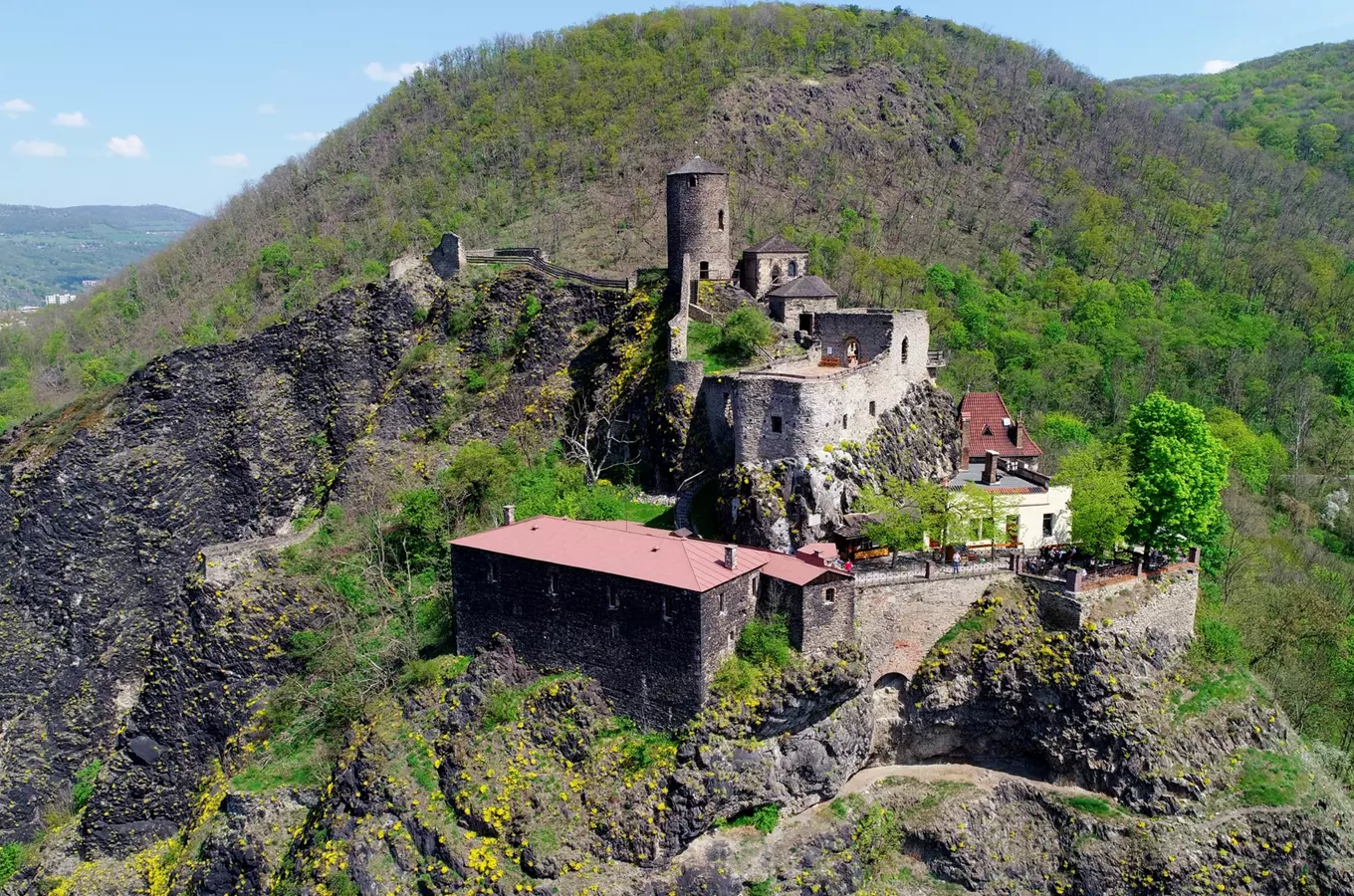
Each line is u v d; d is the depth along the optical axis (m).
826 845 61.66
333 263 163.50
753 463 74.12
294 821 71.12
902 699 68.69
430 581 85.62
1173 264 199.12
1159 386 148.62
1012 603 69.00
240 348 115.00
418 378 106.38
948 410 86.69
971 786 67.06
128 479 106.25
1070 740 66.19
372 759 64.69
